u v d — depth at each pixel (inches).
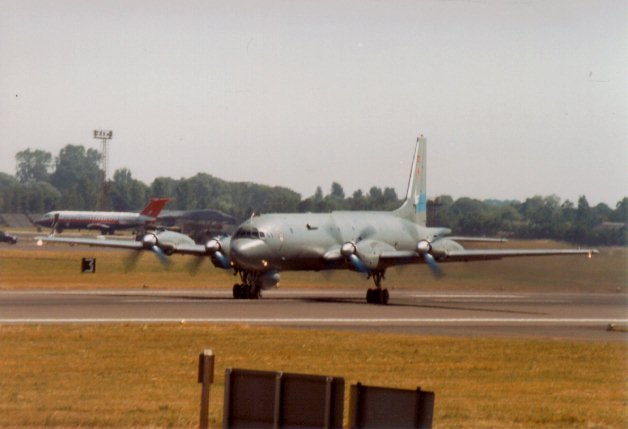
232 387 1230.9
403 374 2188.7
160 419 1630.2
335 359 2395.4
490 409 1782.7
